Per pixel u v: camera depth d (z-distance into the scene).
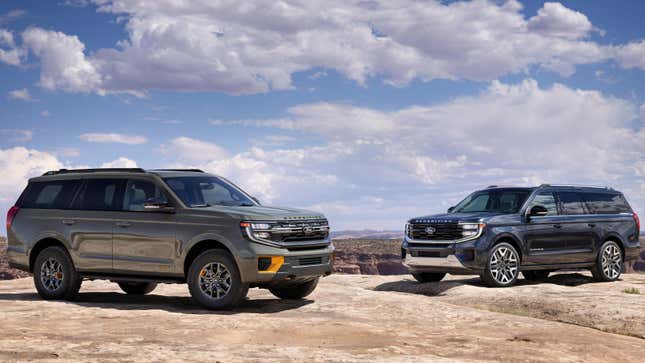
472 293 11.62
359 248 113.75
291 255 9.05
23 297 10.77
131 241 9.68
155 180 9.79
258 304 9.82
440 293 12.23
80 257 10.07
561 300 10.30
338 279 15.49
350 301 10.13
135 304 9.84
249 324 7.77
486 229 12.65
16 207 10.84
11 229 10.77
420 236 13.32
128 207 9.84
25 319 7.94
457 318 8.89
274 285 9.45
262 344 6.79
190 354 5.95
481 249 12.49
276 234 9.06
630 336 8.51
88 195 10.25
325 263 9.65
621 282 14.28
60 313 8.47
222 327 7.55
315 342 6.96
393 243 119.00
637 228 15.20
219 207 9.48
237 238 8.89
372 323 8.31
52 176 10.79
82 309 8.86
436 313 9.20
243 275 8.83
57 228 10.31
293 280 9.25
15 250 10.70
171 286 12.97
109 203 10.01
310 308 9.49
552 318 9.62
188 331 7.27
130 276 9.77
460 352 6.67
